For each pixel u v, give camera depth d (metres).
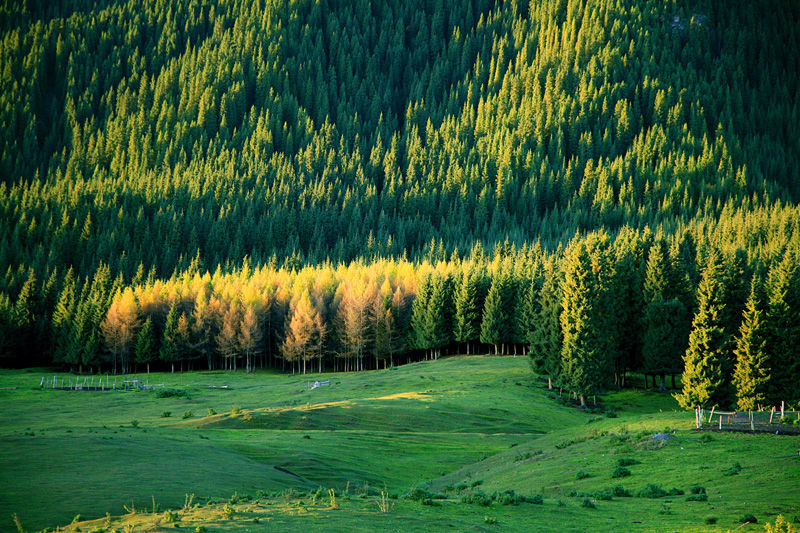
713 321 66.25
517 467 47.62
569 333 86.19
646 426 51.12
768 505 29.53
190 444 51.41
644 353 95.56
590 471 41.12
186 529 25.86
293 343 146.00
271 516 28.47
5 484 36.06
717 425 47.97
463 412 77.25
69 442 47.69
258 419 69.44
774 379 66.69
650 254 101.94
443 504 33.47
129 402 98.31
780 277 70.25
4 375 143.12
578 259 86.75
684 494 33.78
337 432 64.62
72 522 29.72
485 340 135.62
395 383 103.88
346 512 29.75
